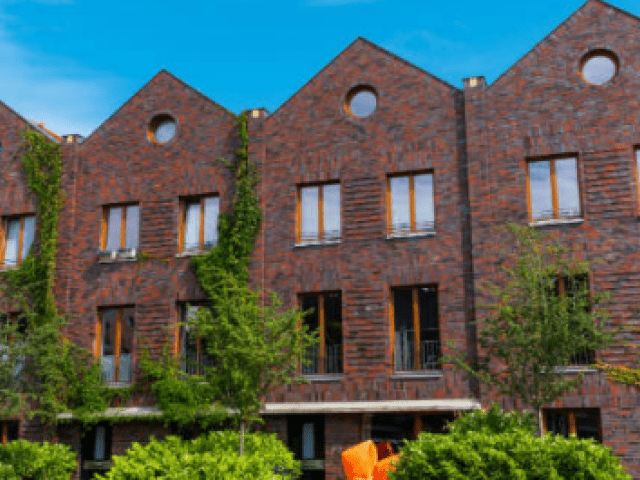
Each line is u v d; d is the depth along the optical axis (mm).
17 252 23531
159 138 23094
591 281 18094
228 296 19750
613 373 17516
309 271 20516
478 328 18625
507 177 19219
